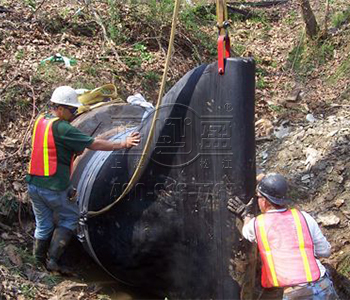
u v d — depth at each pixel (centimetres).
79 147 464
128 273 473
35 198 479
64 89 479
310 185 598
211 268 430
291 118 738
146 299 491
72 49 770
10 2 848
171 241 442
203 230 429
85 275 516
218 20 411
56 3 876
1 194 550
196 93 421
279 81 840
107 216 463
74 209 488
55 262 491
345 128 652
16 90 652
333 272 511
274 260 396
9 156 584
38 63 709
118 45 814
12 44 741
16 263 485
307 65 853
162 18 870
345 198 571
